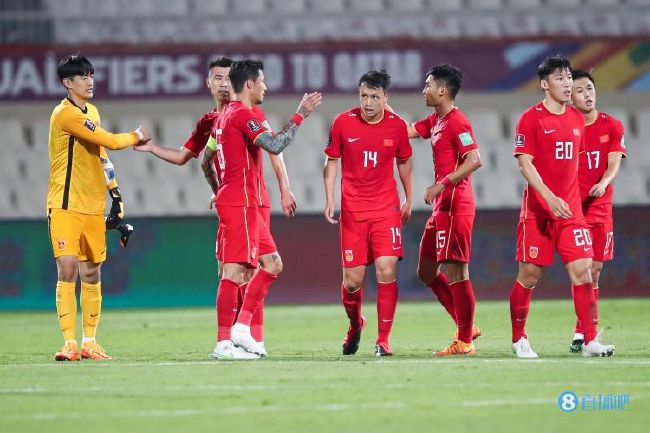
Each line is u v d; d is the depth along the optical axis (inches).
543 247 1127.6
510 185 3166.8
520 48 3080.7
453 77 1185.4
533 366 1009.5
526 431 681.0
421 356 1172.5
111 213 1226.6
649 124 3171.8
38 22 3235.7
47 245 2588.6
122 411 768.3
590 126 1261.1
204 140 1262.3
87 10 3289.9
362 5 3339.1
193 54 3016.7
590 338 1130.7
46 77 3014.3
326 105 3147.1
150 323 1987.0
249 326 1167.6
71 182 1154.7
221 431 687.1
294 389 866.1
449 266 1193.4
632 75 3105.3
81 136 1144.2
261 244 1180.5
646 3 3334.2
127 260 2586.1
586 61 3097.9
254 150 1153.4
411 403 788.6
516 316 1146.0
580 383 885.2
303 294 2598.4
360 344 1417.3
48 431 696.4
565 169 1125.7
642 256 2596.0
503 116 3184.1
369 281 2586.1
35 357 1270.9
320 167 3147.1
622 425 701.9
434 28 3329.2
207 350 1346.0
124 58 3014.3
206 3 3334.2
